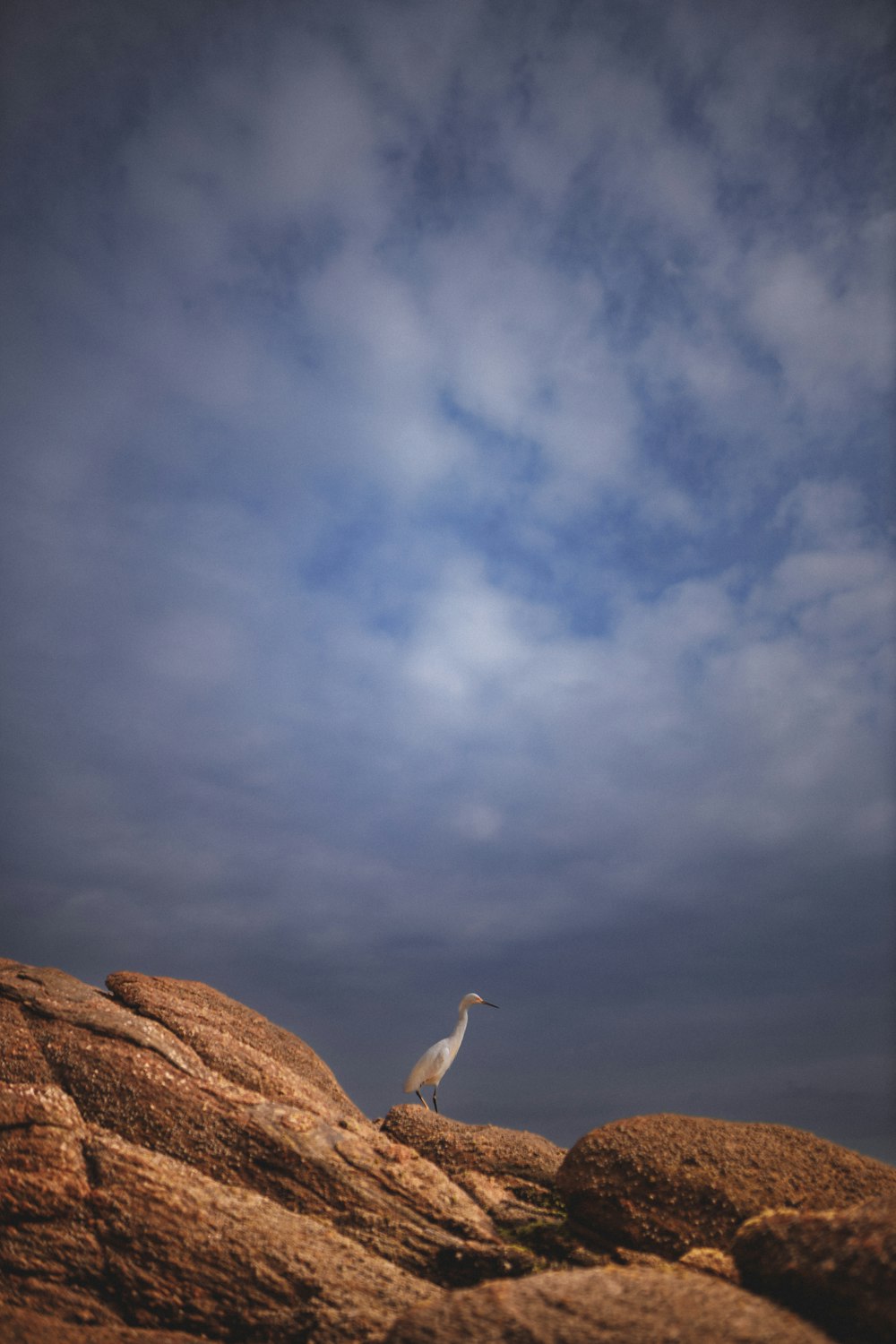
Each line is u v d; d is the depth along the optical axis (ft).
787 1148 20.43
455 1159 23.56
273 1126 21.29
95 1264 18.33
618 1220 19.35
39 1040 23.00
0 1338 16.38
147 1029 23.62
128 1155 19.98
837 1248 15.14
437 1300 15.46
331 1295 17.75
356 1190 20.30
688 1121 21.48
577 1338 13.83
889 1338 13.58
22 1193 19.06
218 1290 17.92
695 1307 14.43
